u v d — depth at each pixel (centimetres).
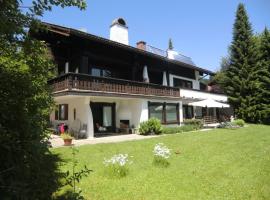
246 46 3391
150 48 2877
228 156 1090
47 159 331
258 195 649
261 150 1221
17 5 306
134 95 1961
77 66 1822
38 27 335
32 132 293
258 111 3172
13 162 268
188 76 3100
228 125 2416
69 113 1883
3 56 325
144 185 723
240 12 3481
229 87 3422
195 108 3023
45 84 395
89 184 723
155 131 1928
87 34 1683
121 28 2500
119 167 809
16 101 294
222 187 708
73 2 352
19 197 258
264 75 3256
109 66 2150
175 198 632
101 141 1530
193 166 929
